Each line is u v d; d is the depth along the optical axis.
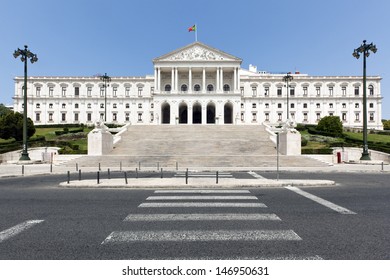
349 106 103.00
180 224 7.93
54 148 36.84
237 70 87.88
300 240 6.69
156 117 86.19
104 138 33.50
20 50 29.44
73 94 104.31
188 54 87.94
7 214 9.12
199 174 20.44
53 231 7.39
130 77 104.44
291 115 103.31
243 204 10.39
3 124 43.88
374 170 22.53
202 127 51.00
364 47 29.64
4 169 24.52
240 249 6.14
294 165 26.98
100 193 12.76
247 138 42.06
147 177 18.38
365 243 6.50
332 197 11.77
